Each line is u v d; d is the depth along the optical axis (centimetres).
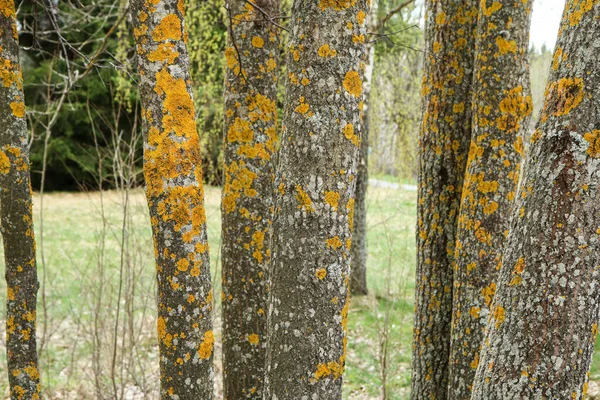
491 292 301
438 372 346
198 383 203
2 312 556
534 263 173
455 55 331
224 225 347
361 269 796
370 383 565
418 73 990
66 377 530
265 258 344
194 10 788
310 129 181
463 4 328
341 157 183
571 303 170
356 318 719
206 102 846
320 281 184
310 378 185
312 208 182
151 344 614
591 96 165
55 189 1608
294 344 185
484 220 300
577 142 166
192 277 199
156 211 196
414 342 359
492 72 295
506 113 294
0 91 238
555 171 170
